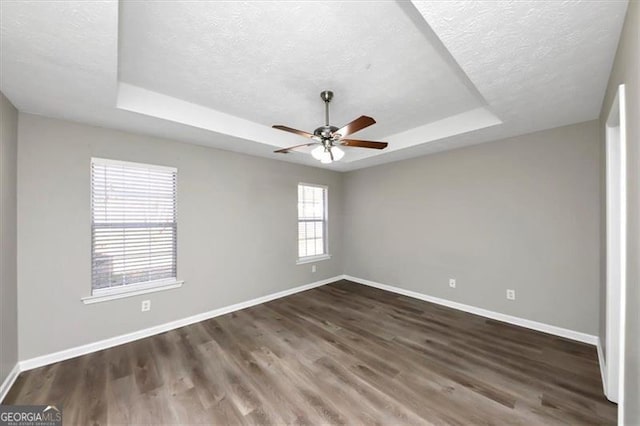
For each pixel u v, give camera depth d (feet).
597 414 5.88
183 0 4.67
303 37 5.76
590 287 9.05
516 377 7.24
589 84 6.55
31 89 6.58
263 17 5.14
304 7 4.89
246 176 13.16
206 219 11.74
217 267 12.08
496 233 11.23
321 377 7.34
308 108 9.54
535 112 8.32
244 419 5.85
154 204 10.36
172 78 7.48
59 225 8.39
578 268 9.30
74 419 5.83
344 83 7.79
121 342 9.43
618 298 6.37
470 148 12.00
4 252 6.88
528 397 6.44
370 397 6.51
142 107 8.07
